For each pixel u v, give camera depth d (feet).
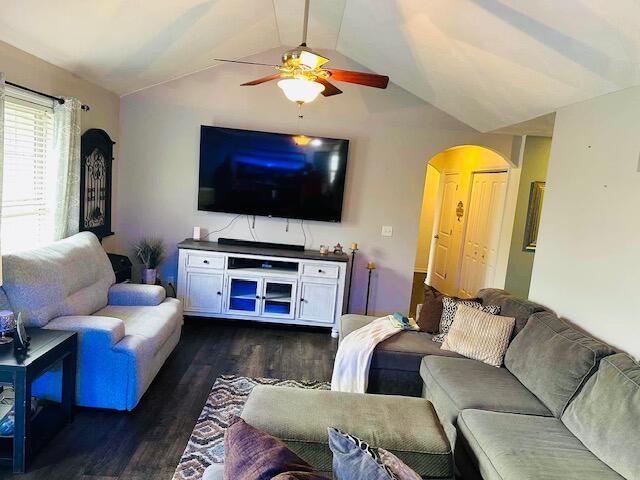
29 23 8.80
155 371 10.69
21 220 10.78
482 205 19.66
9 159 10.13
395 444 6.55
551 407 7.96
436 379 9.30
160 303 12.36
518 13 7.86
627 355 7.65
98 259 11.79
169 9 9.86
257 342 14.26
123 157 15.88
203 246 15.23
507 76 10.50
